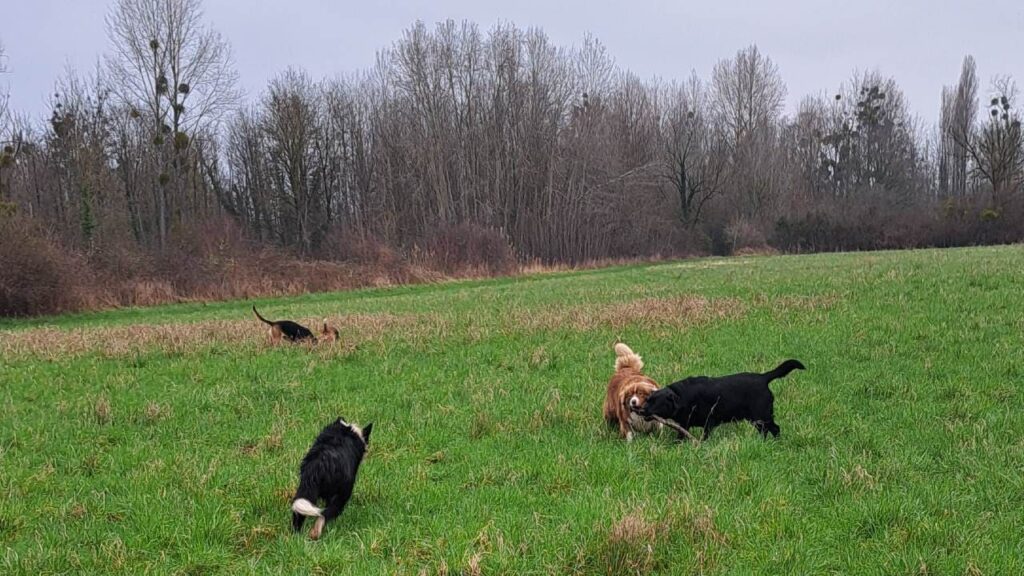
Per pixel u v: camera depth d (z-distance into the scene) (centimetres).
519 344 1266
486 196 4438
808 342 1143
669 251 5512
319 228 4984
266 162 5256
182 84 3922
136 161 4294
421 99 4422
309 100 4991
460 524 540
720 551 479
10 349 1415
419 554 500
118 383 1055
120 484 646
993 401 802
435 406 888
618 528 484
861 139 7119
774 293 1727
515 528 525
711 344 1180
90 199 3434
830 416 788
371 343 1313
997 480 581
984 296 1416
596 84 5394
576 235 4700
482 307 1883
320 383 1025
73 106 3972
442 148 4412
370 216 4538
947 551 471
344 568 476
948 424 728
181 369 1140
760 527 515
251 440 778
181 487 634
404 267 3506
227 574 482
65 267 2538
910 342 1097
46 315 2453
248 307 2533
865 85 7212
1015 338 1063
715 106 6706
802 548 481
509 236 4281
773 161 6556
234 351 1283
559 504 572
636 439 741
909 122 7275
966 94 6856
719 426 774
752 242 5906
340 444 567
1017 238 5175
